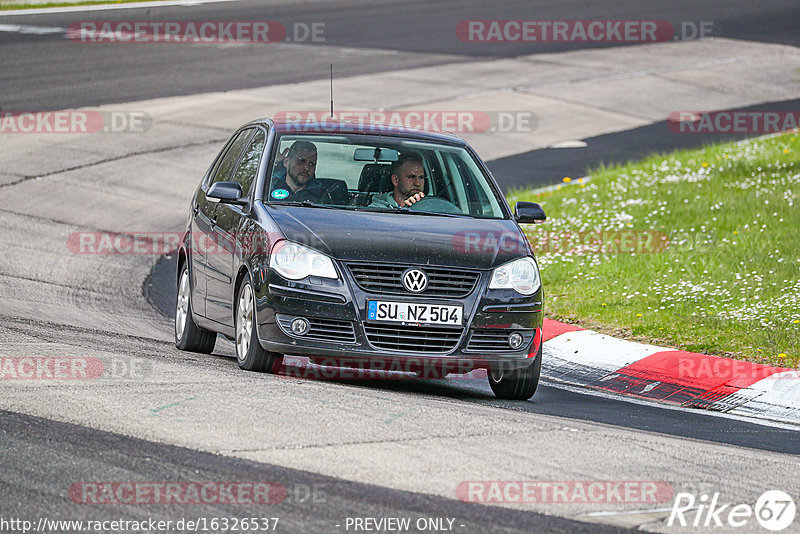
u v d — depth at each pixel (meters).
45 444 20.70
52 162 68.06
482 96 92.12
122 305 42.28
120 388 25.17
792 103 92.12
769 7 142.88
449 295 27.64
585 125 84.44
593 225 53.97
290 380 27.19
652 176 64.69
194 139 75.50
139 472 19.38
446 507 18.34
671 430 27.00
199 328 33.78
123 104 84.62
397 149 32.12
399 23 128.50
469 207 31.33
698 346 35.72
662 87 98.25
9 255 48.62
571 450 22.36
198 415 23.00
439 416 24.36
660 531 17.86
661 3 144.88
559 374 34.81
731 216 53.94
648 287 43.00
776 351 34.66
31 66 97.75
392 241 28.06
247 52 108.81
